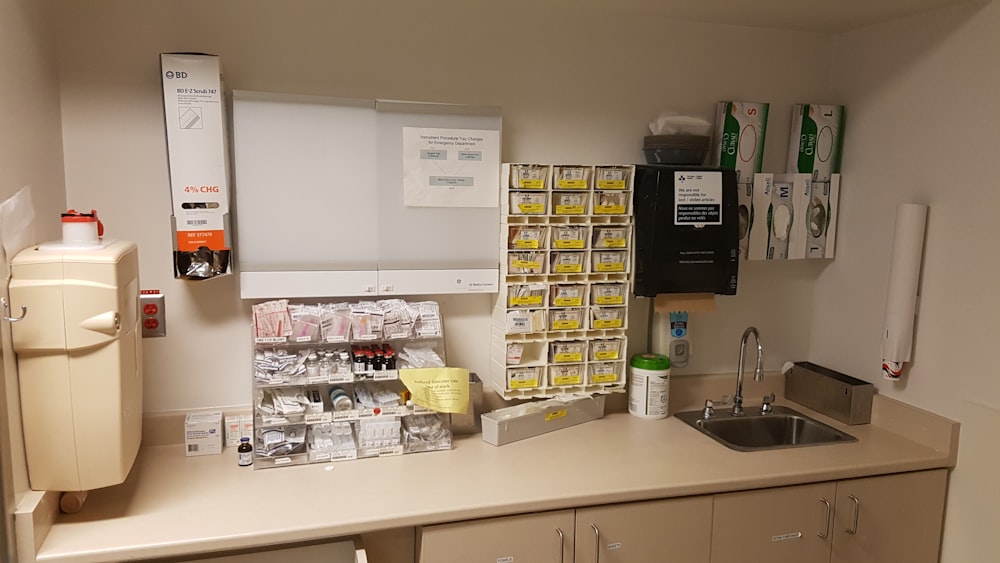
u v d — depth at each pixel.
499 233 2.35
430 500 1.82
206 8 2.06
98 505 1.77
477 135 2.28
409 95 2.28
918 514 2.26
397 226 2.25
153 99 2.06
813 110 2.62
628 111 2.52
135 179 2.07
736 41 2.60
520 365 2.34
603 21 2.44
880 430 2.46
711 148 2.61
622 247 2.40
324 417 2.05
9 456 1.50
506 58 2.36
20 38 1.65
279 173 2.13
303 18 2.15
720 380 2.73
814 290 2.81
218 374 2.22
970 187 2.19
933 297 2.32
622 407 2.63
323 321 2.11
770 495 2.08
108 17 1.99
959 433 2.23
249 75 2.12
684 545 2.02
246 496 1.83
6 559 1.49
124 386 1.65
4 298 1.50
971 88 2.18
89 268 1.57
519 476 1.99
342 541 1.85
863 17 2.44
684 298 2.47
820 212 2.67
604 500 1.91
